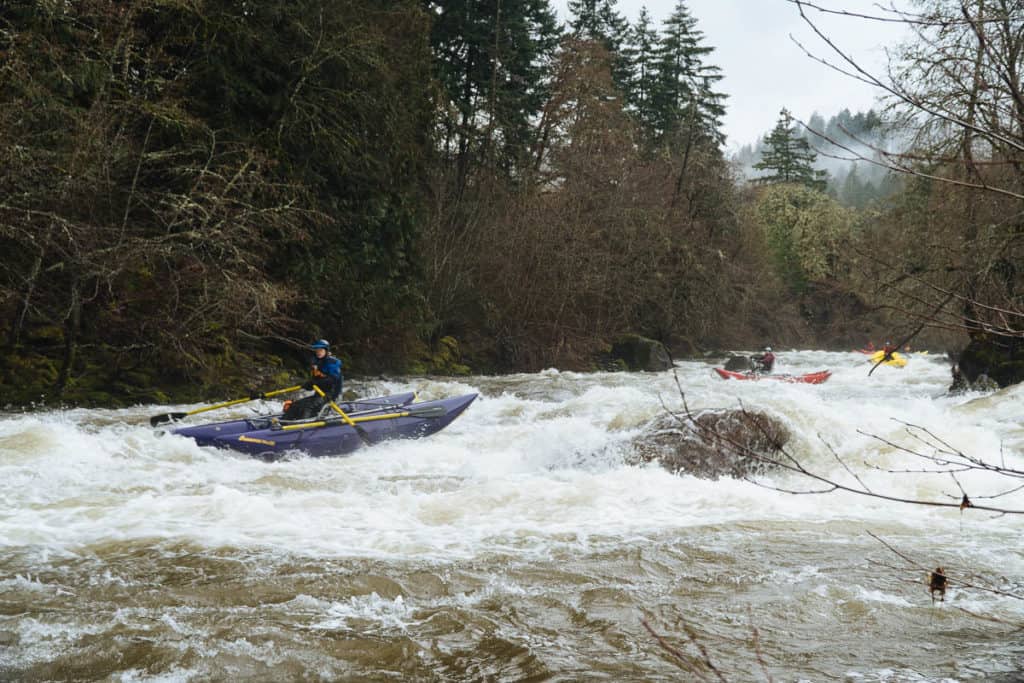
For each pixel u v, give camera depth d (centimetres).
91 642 458
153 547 634
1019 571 580
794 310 4638
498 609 514
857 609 508
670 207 3650
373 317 2403
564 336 3153
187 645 454
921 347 2858
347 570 585
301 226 2092
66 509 746
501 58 3528
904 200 1071
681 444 961
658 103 5291
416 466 1057
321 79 2214
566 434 1066
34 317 1631
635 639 465
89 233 1532
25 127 1427
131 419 1448
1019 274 889
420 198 2888
